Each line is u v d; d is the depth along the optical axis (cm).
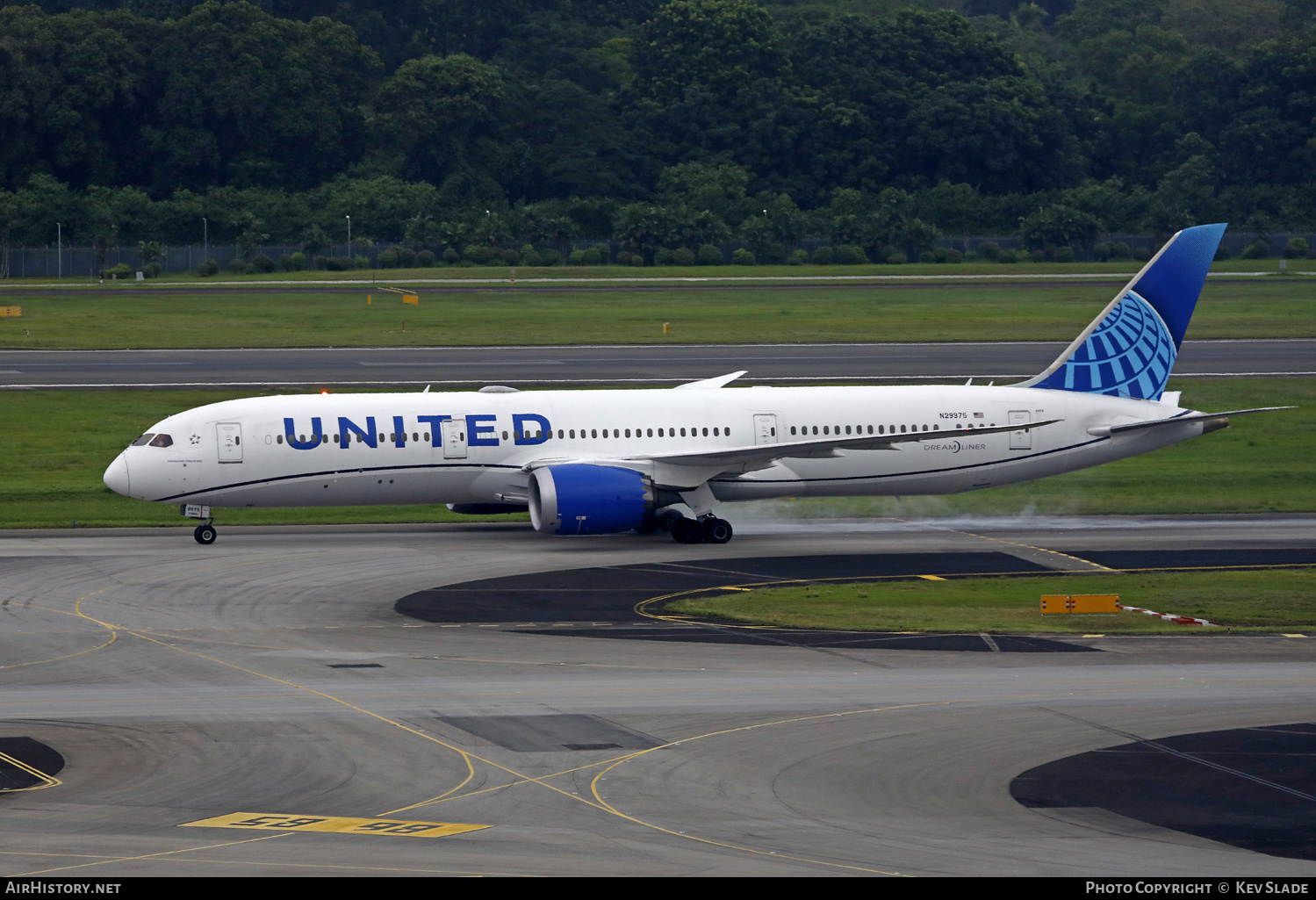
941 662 12194
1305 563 17700
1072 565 17488
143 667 11925
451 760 9281
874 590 15788
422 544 19175
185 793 8562
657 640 13088
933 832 7931
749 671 11850
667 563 17638
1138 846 7706
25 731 9931
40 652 12525
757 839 7750
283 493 19200
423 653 12500
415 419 19538
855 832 7900
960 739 9806
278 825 7938
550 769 9081
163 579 16262
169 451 18838
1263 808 8388
